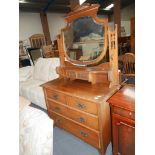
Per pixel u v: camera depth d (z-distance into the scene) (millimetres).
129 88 1333
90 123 1372
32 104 2314
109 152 1519
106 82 1498
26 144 985
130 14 8461
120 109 1082
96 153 1539
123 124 1112
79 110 1425
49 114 1871
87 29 1498
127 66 2777
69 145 1684
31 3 6234
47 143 975
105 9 8352
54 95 1656
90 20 1450
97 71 1479
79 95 1348
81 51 1606
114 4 5867
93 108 1281
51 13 7703
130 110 1001
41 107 2186
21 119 1036
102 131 1313
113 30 1389
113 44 1365
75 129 1586
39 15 7328
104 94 1302
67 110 1572
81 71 1545
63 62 1772
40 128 955
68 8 7422
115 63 1416
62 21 8133
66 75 1713
